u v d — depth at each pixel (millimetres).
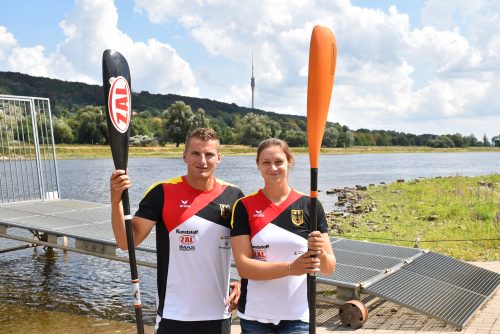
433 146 186750
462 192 20938
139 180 37094
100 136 95312
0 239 12766
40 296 8156
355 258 7418
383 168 61000
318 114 3254
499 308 6500
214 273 3531
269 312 3355
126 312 7406
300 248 3367
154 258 10742
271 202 3445
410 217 16000
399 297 5922
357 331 5879
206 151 3523
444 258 7945
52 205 11609
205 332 3504
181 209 3525
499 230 12375
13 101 12953
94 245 8523
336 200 24688
